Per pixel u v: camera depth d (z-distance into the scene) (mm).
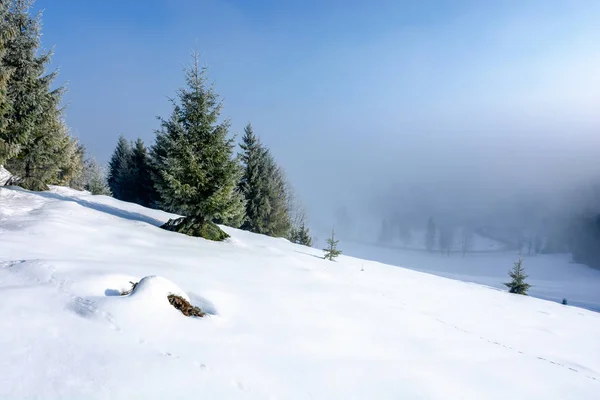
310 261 13398
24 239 6664
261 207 33344
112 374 2855
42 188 17734
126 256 6992
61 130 18703
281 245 18109
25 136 15680
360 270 14828
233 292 5914
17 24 15594
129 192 37375
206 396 2912
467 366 5090
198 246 10242
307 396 3359
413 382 4152
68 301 3908
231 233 18109
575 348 7863
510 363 5613
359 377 3988
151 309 4086
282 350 4199
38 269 4625
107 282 4723
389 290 10898
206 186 12188
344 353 4562
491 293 16656
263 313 5305
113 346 3264
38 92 16031
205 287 5695
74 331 3346
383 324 6309
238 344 4051
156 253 7922
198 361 3416
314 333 4988
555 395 4691
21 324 3248
